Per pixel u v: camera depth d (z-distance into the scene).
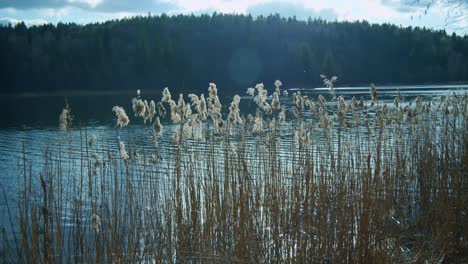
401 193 7.80
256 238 5.81
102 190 6.46
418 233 6.97
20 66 63.22
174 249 6.21
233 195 6.19
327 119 7.64
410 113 9.12
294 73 49.56
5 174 15.98
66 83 62.56
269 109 7.58
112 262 5.74
